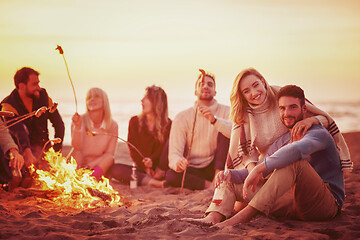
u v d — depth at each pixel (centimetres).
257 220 335
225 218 334
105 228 321
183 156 565
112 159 577
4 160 470
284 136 353
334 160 332
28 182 482
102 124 590
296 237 291
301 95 329
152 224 331
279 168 306
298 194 318
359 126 1934
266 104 361
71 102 5184
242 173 339
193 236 297
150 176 565
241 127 373
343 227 315
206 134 554
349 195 443
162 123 580
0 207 370
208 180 559
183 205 418
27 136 497
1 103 505
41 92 521
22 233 302
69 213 370
